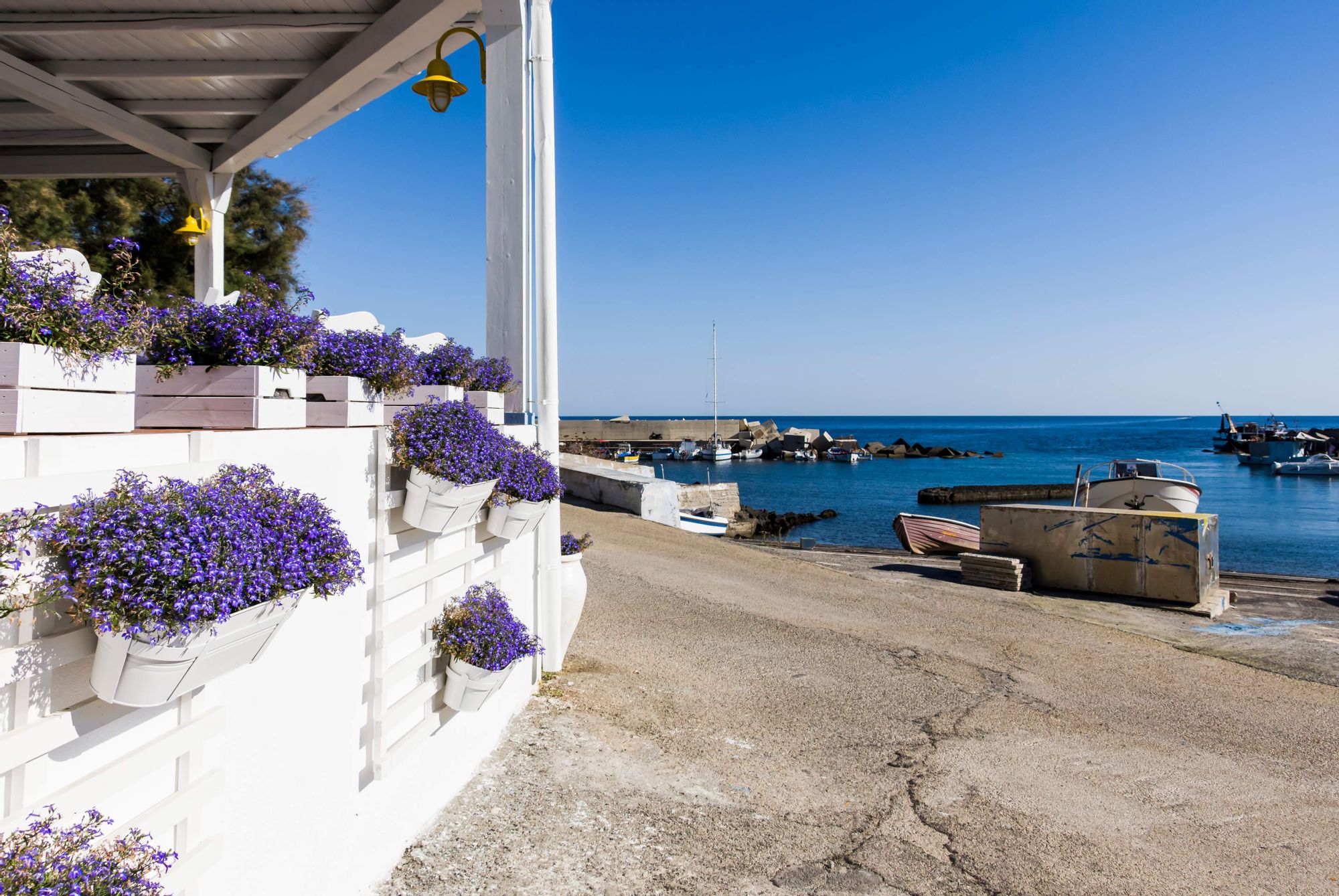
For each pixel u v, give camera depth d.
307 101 6.52
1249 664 8.20
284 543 2.08
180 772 2.12
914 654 7.96
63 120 7.34
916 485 62.09
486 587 4.51
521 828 3.90
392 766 3.41
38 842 1.60
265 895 2.50
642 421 104.31
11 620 1.59
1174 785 5.08
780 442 92.81
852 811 4.45
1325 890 3.86
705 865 3.74
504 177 5.55
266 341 2.72
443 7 5.38
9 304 1.76
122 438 1.88
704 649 7.54
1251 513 42.03
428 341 4.66
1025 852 4.10
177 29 5.83
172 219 10.10
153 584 1.72
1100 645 8.74
